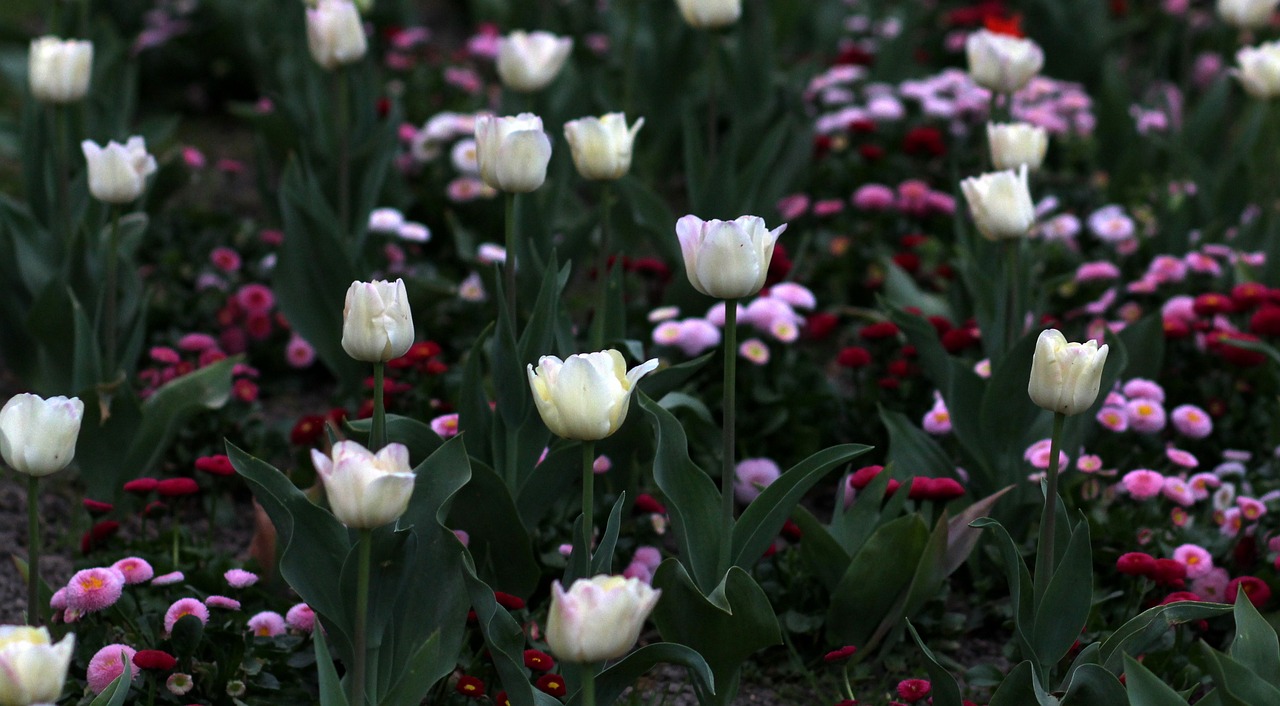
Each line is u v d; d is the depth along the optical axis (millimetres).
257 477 2832
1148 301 5605
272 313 5676
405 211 6309
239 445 4777
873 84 7773
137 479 4277
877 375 5191
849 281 6109
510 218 3410
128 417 4246
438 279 5625
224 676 3234
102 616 3574
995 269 4941
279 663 3369
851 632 3662
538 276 4688
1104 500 4176
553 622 2312
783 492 3152
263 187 6180
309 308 4922
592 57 8172
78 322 4285
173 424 4387
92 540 3840
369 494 2412
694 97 7410
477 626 3521
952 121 7312
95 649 3357
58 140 4848
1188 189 6484
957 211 5105
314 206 4953
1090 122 7527
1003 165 4246
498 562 3584
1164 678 3475
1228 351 4582
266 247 6223
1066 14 8328
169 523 4500
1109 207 5980
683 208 7191
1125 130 6961
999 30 6109
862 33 9266
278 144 6508
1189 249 5691
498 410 3543
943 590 3902
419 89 8227
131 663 3090
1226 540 3977
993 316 4574
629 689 3615
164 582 3529
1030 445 4164
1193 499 4004
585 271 6176
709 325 4676
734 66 6945
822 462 3121
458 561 2953
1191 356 5070
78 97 4672
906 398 4902
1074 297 5672
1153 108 7469
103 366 4645
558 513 4145
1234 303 4793
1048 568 3020
